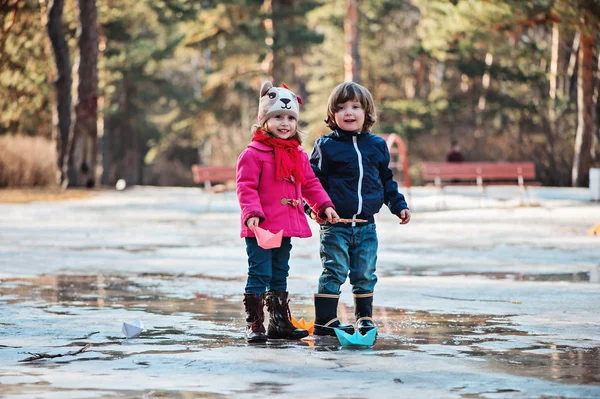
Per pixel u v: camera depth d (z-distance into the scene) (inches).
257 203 300.0
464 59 2854.3
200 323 326.6
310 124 2854.3
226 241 730.2
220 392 213.9
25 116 2287.2
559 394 210.8
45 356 259.1
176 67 3971.5
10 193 1589.6
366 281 312.5
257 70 2878.9
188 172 3868.1
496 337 292.7
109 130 3762.3
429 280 462.6
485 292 412.8
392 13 3061.0
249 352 268.2
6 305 375.6
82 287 440.8
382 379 227.9
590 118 1889.8
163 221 986.7
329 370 239.9
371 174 312.2
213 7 2861.7
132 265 548.4
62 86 1838.1
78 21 1766.7
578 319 331.0
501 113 2797.7
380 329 311.4
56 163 1843.0
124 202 1391.5
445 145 2824.8
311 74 3486.7
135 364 249.1
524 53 2071.9
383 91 3051.2
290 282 457.4
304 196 311.6
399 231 823.7
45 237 769.6
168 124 3718.0
